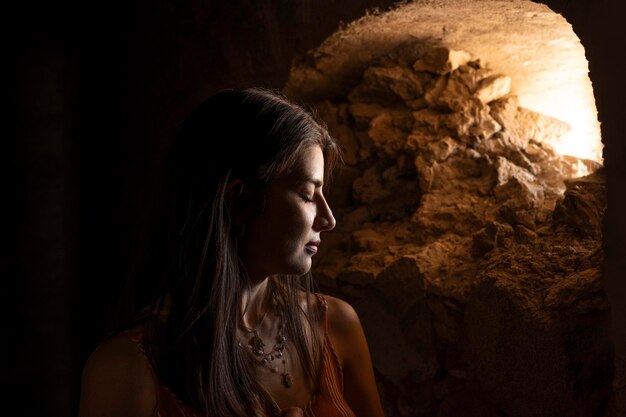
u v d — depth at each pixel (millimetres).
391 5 2023
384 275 2109
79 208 3746
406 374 2094
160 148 3059
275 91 1350
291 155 1213
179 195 1259
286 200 1236
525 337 1691
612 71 1389
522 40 2295
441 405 1999
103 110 3553
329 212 1284
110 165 3521
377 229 2445
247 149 1218
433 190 2328
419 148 2395
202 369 1198
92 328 3748
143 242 1345
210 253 1234
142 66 3176
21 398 3645
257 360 1272
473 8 2002
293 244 1248
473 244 2037
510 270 1809
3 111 3541
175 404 1182
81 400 1195
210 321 1220
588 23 1438
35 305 3625
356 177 2607
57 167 3615
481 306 1824
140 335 1217
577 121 2574
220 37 2729
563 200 1935
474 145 2361
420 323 2039
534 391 1693
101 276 3682
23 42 3516
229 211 1247
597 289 1595
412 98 2518
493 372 1799
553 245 1857
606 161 1423
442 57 2412
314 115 1339
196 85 2869
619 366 1423
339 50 2473
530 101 2582
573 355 1609
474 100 2387
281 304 1342
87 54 3639
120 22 3320
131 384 1172
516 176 2229
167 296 1313
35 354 3637
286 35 2439
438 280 1991
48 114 3576
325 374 1345
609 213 1427
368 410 1443
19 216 3590
